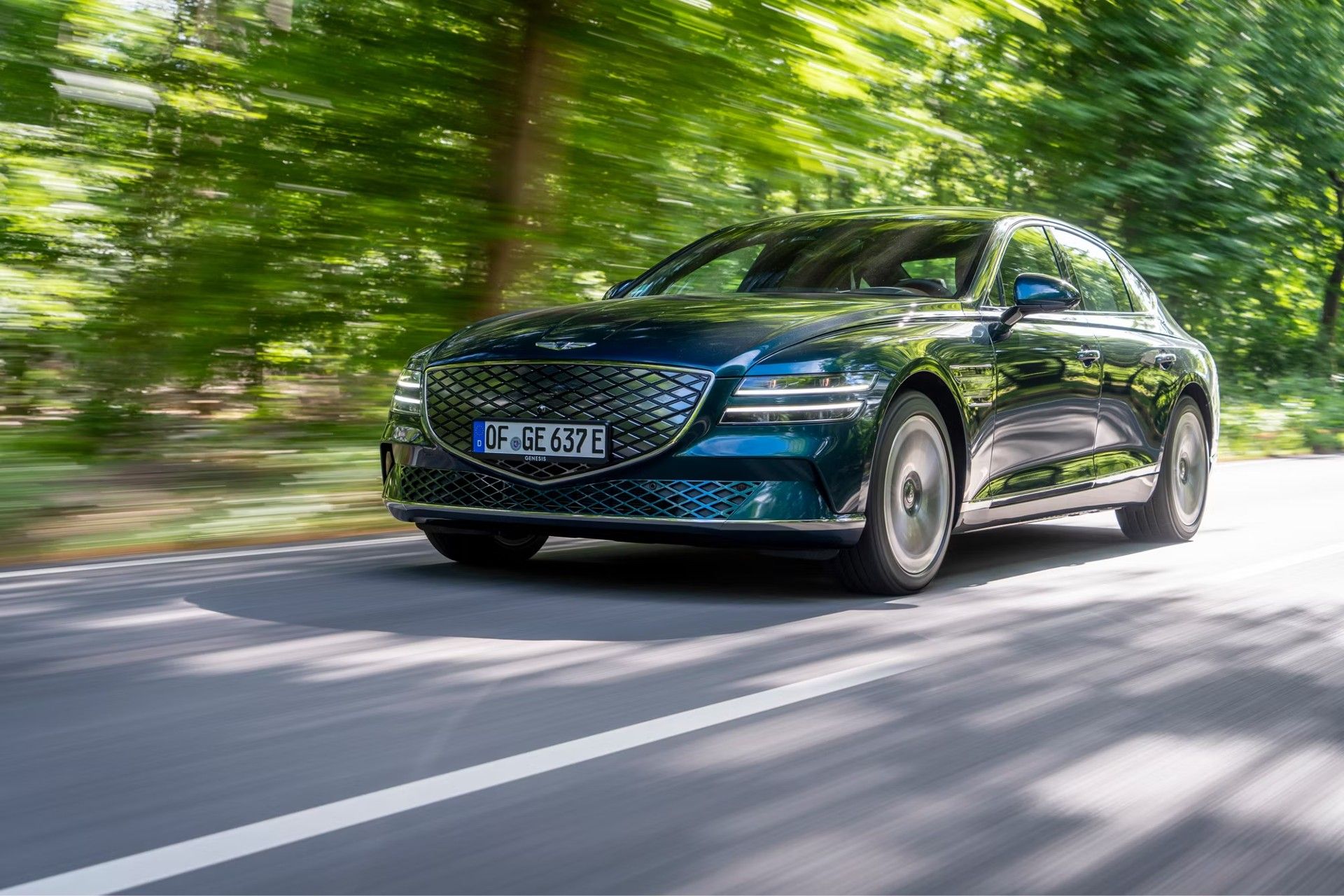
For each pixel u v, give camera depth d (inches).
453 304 333.7
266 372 332.2
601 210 335.3
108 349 312.2
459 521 188.1
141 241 323.0
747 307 193.2
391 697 126.9
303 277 323.0
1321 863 89.7
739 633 160.2
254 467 281.6
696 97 316.5
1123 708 129.3
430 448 189.8
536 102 320.2
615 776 103.7
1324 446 663.8
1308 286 794.2
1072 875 86.0
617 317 188.5
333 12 311.1
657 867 85.4
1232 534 280.1
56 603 175.9
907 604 183.6
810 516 176.1
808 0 306.8
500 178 327.6
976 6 342.0
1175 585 206.4
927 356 191.8
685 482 175.5
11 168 310.5
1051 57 602.2
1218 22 676.1
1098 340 239.3
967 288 212.8
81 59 303.0
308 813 94.4
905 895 81.7
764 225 243.6
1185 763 111.8
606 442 177.2
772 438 175.0
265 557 222.4
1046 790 103.4
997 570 221.1
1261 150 730.8
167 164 319.6
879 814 96.5
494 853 87.4
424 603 177.3
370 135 321.4
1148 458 255.0
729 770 105.9
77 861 84.8
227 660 142.3
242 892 80.1
